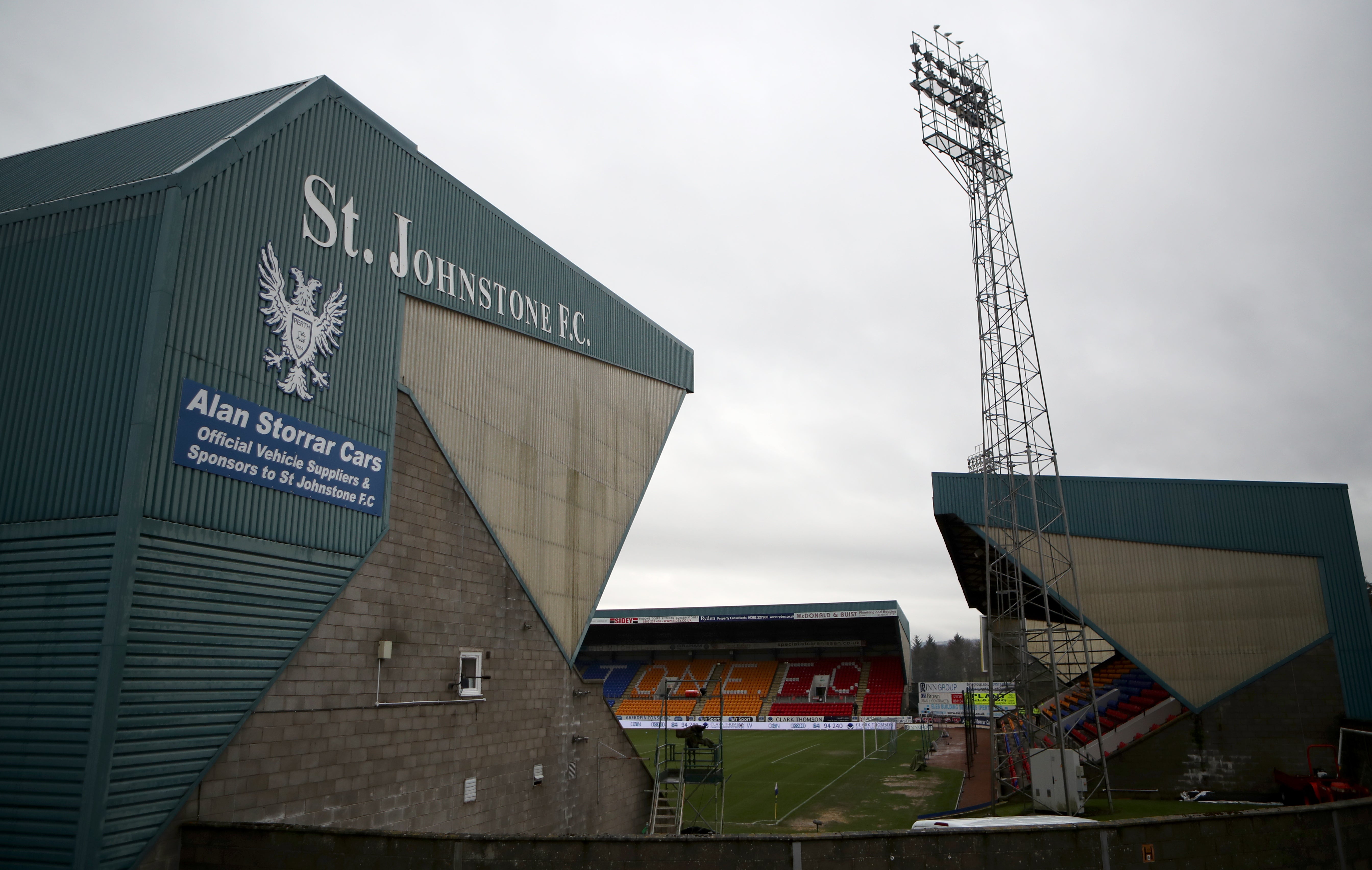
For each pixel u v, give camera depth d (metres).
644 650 97.25
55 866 13.41
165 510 15.01
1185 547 37.50
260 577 16.88
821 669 90.75
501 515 25.47
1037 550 37.66
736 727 78.38
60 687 14.11
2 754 14.13
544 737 26.08
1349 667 35.47
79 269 16.27
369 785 19.11
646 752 56.84
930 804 38.53
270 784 16.67
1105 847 13.62
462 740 22.34
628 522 33.97
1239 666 36.12
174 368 15.44
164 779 14.62
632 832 30.70
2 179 20.41
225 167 17.03
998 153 41.72
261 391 17.36
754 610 83.62
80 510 14.82
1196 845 13.97
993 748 34.47
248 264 17.38
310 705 17.80
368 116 21.66
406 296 22.44
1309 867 14.36
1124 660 57.16
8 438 15.86
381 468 20.67
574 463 30.23
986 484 37.72
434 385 23.19
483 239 26.14
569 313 30.95
